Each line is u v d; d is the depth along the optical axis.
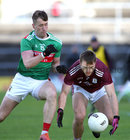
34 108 39.84
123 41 68.56
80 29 72.50
